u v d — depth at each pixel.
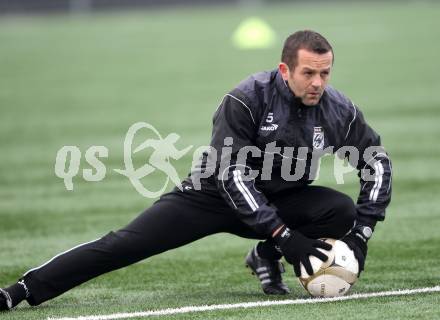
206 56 64.88
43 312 14.66
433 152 31.06
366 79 51.38
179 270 18.14
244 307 14.57
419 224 21.64
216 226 15.14
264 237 15.54
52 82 54.09
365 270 17.47
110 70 59.00
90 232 22.03
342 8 103.25
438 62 57.84
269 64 59.28
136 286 16.83
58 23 92.69
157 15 100.00
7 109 44.59
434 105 41.47
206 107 43.28
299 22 86.81
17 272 18.38
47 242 21.08
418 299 14.73
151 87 51.06
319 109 14.75
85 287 16.80
